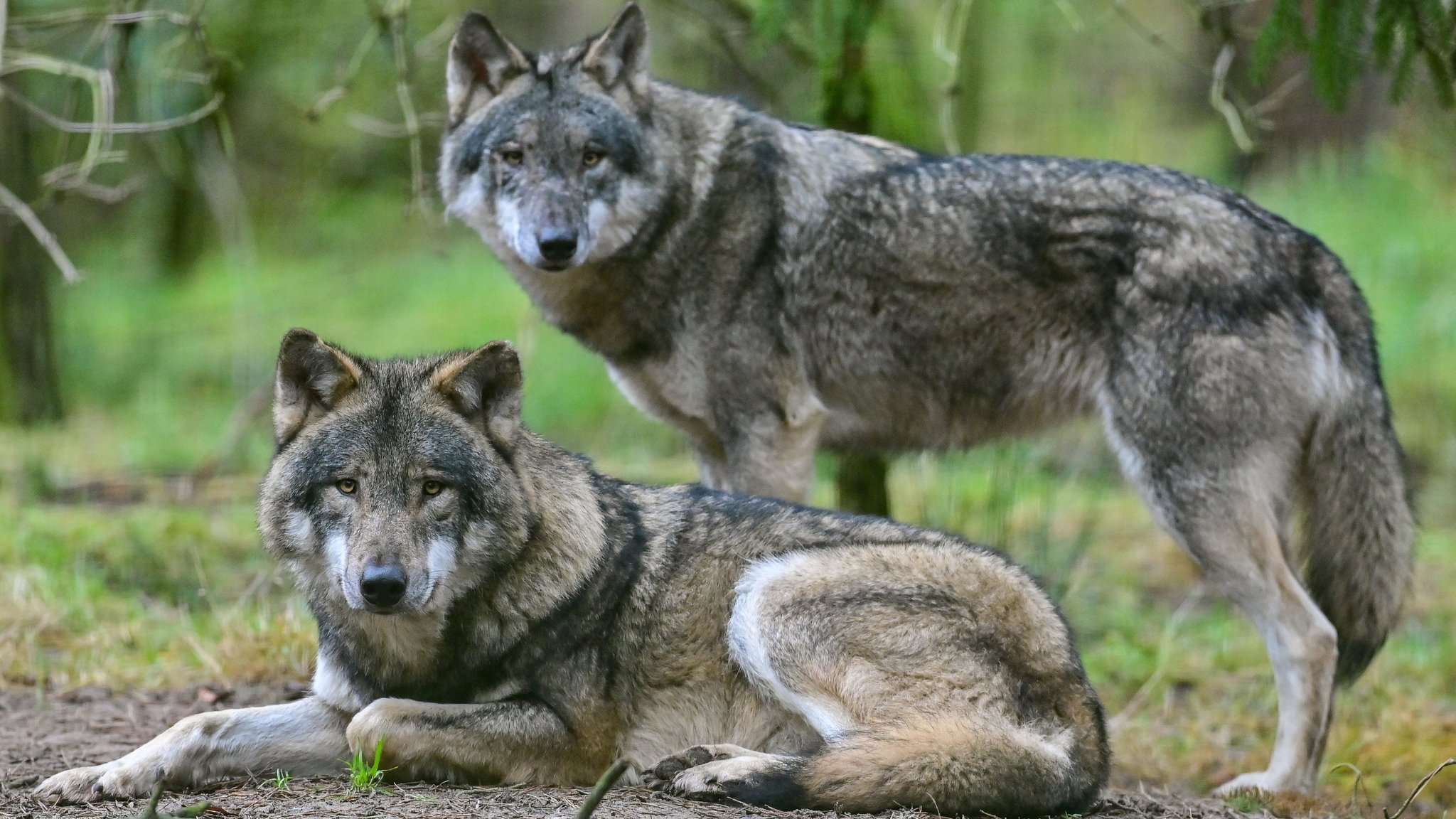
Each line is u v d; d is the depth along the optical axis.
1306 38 13.08
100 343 40.09
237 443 27.58
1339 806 13.56
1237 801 13.16
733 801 10.18
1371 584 14.58
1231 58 17.73
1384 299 33.34
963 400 15.13
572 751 10.96
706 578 11.37
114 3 17.86
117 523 21.77
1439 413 29.39
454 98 15.64
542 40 41.59
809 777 10.12
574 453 11.90
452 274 43.22
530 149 14.87
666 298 15.12
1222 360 13.95
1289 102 39.03
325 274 44.31
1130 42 44.94
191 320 41.81
